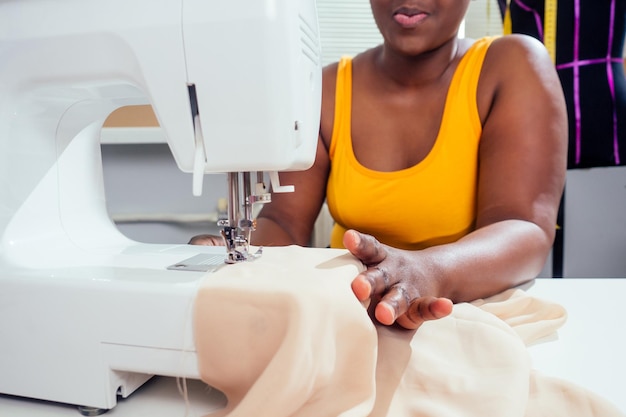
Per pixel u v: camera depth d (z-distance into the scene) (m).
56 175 0.66
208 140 0.52
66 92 0.61
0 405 0.51
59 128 0.66
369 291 0.47
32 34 0.55
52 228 0.65
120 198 1.73
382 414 0.44
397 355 0.49
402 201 1.01
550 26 1.63
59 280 0.49
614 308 0.71
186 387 0.47
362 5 1.87
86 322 0.48
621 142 1.60
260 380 0.40
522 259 0.76
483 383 0.45
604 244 1.65
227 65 0.50
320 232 1.81
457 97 0.98
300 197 1.12
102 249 0.65
